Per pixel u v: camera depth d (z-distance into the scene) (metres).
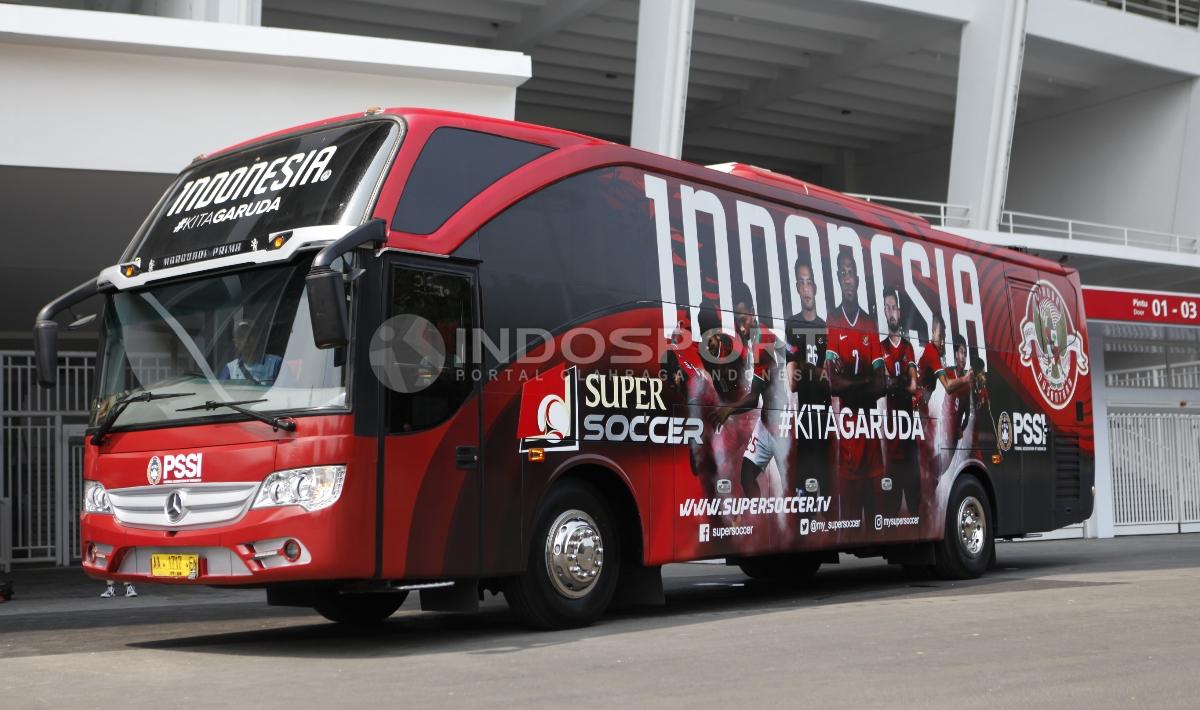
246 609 12.04
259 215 8.65
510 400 8.83
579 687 6.41
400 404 8.14
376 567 7.91
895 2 28.75
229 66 13.93
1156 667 6.80
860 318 12.41
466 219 8.73
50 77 13.23
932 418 13.26
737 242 11.08
